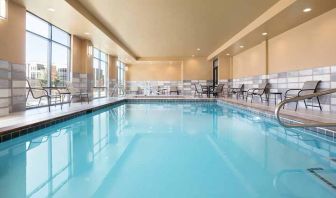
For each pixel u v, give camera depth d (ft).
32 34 21.21
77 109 21.31
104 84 43.73
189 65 51.70
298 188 6.75
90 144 12.00
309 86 20.47
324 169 8.35
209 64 51.31
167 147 11.26
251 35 26.81
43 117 15.98
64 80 27.63
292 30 23.93
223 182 7.17
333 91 7.77
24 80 18.92
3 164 8.99
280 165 8.76
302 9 18.34
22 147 11.54
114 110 27.37
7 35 16.97
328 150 10.84
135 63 60.80
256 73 32.94
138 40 33.73
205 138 13.19
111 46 34.78
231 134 14.26
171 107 31.01
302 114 17.26
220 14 21.72
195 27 26.45
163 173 7.89
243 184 7.02
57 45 25.77
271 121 18.70
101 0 18.49
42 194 6.32
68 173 7.90
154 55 49.57
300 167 8.57
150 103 36.83
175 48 40.24
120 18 23.18
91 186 6.84
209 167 8.50
